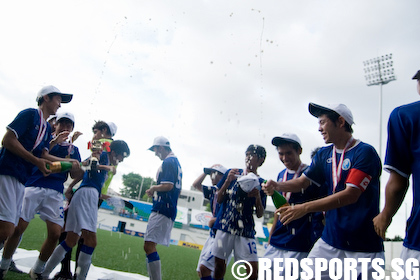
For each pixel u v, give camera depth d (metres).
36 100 3.16
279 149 3.52
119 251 8.61
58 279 3.48
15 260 4.04
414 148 1.70
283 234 3.28
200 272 3.88
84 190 3.38
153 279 3.51
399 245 12.58
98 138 4.00
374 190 2.50
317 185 2.97
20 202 2.78
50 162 2.88
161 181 3.68
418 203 1.67
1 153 2.71
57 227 3.37
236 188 3.58
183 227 44.19
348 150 2.65
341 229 2.49
